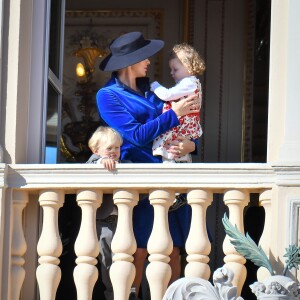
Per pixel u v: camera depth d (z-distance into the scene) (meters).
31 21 11.81
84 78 16.97
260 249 10.44
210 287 10.31
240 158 16.84
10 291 11.18
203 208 11.02
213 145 16.88
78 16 17.20
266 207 10.96
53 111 12.38
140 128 11.48
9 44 11.54
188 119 11.71
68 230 12.56
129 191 11.07
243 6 17.11
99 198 11.14
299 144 10.97
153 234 10.98
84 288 11.00
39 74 11.81
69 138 16.42
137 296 11.62
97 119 16.81
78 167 11.09
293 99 11.05
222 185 10.94
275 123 11.13
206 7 17.16
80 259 11.03
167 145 11.70
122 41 11.84
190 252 10.96
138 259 11.47
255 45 16.97
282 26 11.25
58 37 12.70
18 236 11.24
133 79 11.90
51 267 11.10
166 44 17.11
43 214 11.34
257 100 16.91
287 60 11.12
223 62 17.03
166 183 10.98
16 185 11.18
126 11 17.23
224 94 16.97
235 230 10.52
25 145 11.67
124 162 11.61
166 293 10.34
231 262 10.89
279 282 10.16
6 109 11.47
